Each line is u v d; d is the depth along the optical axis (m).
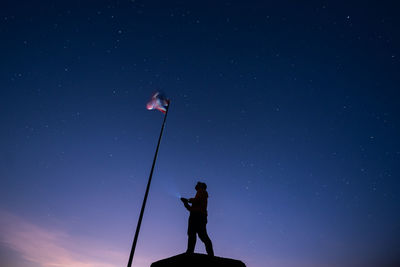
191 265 4.73
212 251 5.08
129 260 5.82
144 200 6.64
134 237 6.08
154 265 5.32
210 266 4.74
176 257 5.02
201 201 5.45
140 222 6.29
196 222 5.23
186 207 5.45
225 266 4.79
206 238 5.16
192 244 5.08
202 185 5.80
